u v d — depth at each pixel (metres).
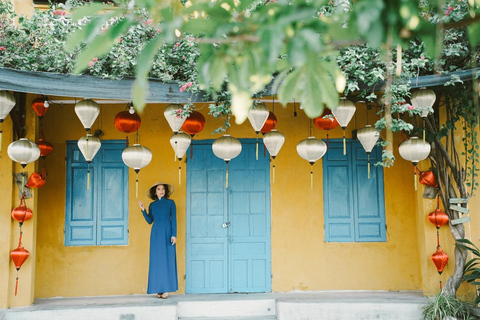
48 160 6.65
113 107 6.83
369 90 4.76
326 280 6.66
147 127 6.81
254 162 6.85
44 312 5.50
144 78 1.03
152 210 6.22
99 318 5.59
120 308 5.64
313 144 5.20
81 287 6.48
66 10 4.97
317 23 1.12
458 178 5.71
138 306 5.67
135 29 4.75
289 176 6.84
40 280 6.43
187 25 1.17
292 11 1.06
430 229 6.02
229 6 1.19
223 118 6.87
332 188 6.84
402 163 6.87
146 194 6.68
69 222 6.58
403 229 6.77
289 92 1.17
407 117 6.21
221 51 1.19
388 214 6.79
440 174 5.82
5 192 5.75
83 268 6.51
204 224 6.71
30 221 5.84
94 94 4.64
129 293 6.52
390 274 6.68
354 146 6.91
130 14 1.18
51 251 6.50
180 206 6.71
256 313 6.02
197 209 6.73
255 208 6.77
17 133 5.78
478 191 5.73
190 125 5.15
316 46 1.01
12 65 4.65
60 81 4.55
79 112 4.86
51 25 4.89
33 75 4.48
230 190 6.78
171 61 4.84
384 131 6.86
